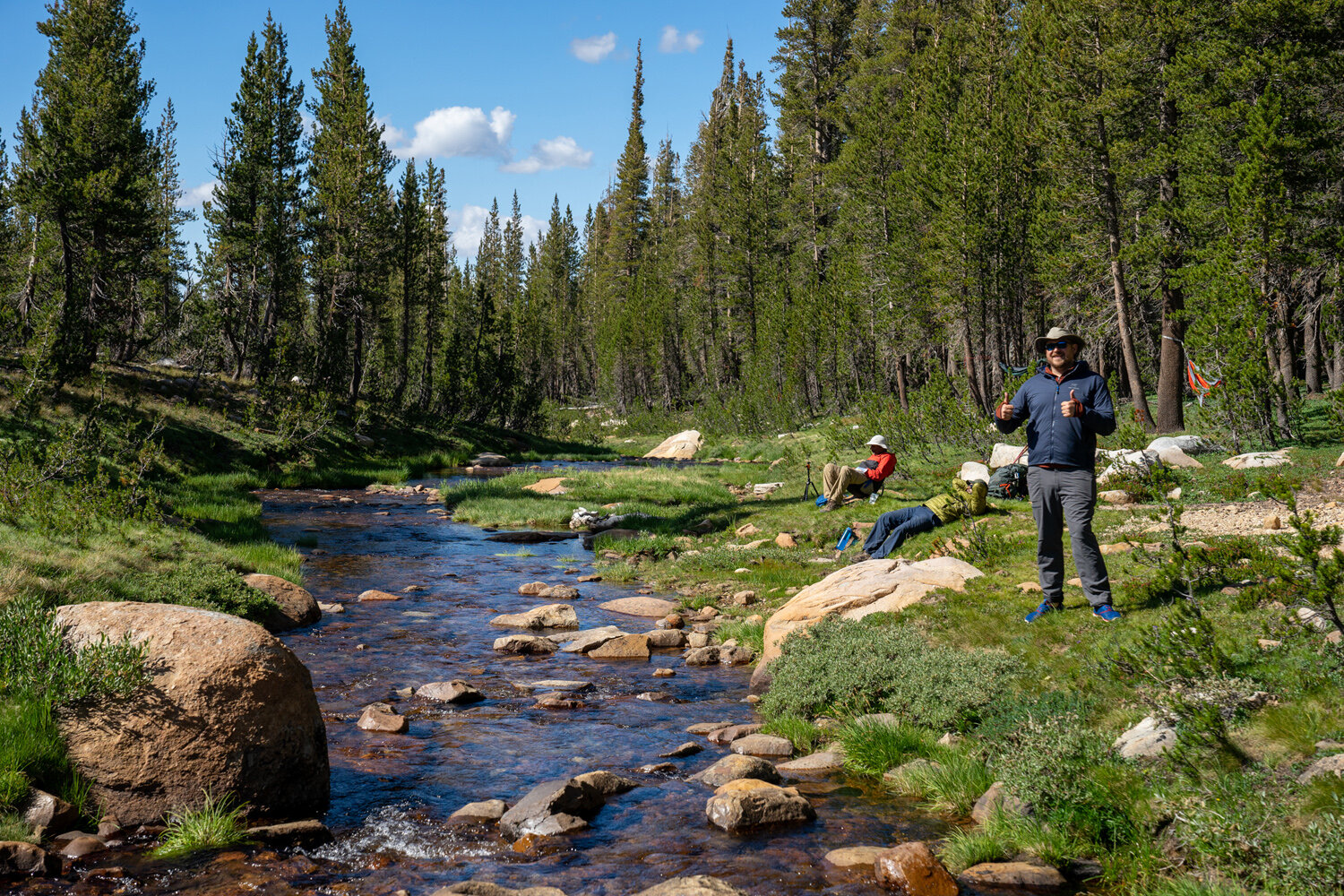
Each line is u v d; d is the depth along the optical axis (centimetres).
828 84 6281
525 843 446
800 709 669
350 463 3778
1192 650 475
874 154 4669
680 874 408
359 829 471
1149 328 3306
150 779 468
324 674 819
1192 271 2144
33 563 897
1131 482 1240
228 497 2397
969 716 582
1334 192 2133
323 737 517
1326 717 411
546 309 10756
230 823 454
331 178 4731
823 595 854
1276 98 2017
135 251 4097
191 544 1257
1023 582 798
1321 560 493
